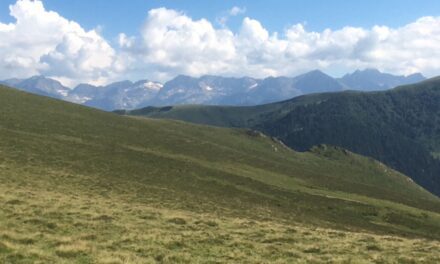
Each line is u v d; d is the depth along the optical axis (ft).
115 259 66.59
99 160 251.60
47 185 160.45
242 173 334.44
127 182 206.39
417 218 290.15
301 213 222.48
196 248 85.87
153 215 120.26
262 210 203.10
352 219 243.40
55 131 327.26
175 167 283.38
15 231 82.17
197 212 158.92
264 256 84.58
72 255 68.39
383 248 101.40
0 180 152.46
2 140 245.65
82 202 129.18
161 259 73.20
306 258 84.94
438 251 101.76
